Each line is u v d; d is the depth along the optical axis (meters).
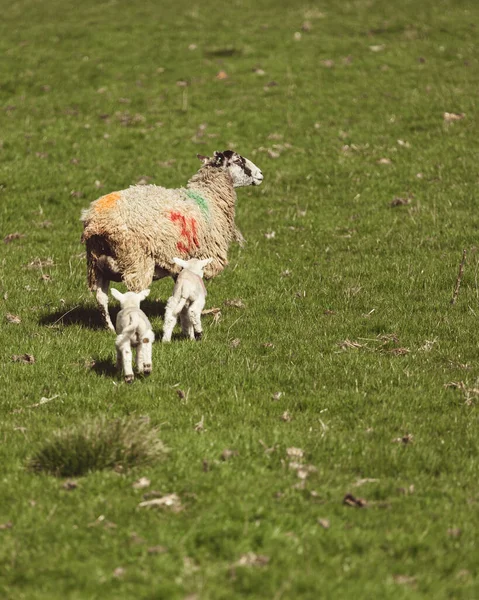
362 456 11.19
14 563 8.64
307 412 12.68
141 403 12.76
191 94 38.59
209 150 31.53
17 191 27.31
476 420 12.42
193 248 16.23
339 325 16.97
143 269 15.64
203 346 15.21
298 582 8.26
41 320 17.12
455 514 9.67
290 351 15.27
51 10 56.34
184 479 10.37
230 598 8.05
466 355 15.38
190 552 8.86
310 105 36.44
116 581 8.34
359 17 51.72
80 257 21.78
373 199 26.48
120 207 15.48
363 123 34.06
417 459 11.12
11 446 11.14
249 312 17.95
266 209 26.16
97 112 36.53
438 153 30.30
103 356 14.85
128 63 43.81
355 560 8.70
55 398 13.01
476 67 41.41
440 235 23.22
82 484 10.18
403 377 14.07
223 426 12.05
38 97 39.00
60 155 30.92
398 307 18.27
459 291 19.31
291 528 9.34
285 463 10.91
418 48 44.84
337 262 21.66
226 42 46.56
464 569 8.66
